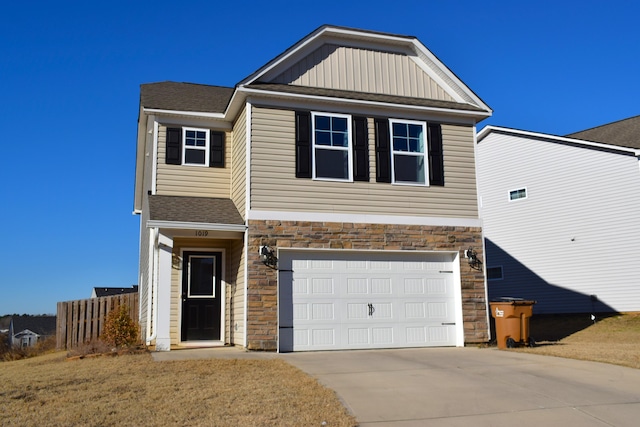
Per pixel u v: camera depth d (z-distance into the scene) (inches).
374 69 602.5
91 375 386.3
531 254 1011.3
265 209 527.5
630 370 403.9
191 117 614.2
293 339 521.3
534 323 921.5
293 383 357.7
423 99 612.1
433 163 588.4
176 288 568.4
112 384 355.3
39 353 745.6
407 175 582.6
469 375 393.7
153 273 563.5
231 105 572.7
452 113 597.3
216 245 587.2
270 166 535.8
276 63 553.9
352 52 599.2
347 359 462.3
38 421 277.1
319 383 362.6
